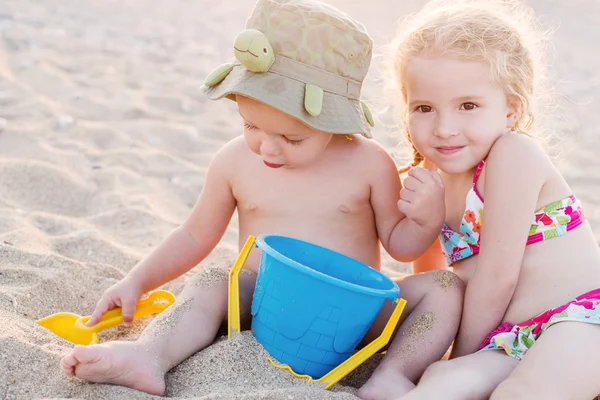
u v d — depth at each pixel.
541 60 2.39
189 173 3.94
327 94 1.98
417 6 8.76
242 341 1.99
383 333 1.98
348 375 2.11
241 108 1.99
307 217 2.23
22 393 1.79
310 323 1.89
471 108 2.10
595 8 9.09
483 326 2.04
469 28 2.09
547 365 1.78
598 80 6.25
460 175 2.25
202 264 2.89
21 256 2.61
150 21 7.69
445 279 2.12
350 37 2.01
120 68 5.76
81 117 4.58
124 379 1.85
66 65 5.62
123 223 3.27
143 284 2.32
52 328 2.18
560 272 2.05
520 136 2.10
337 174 2.22
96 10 7.85
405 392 1.89
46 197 3.42
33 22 6.83
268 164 2.06
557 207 2.08
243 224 2.32
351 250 2.25
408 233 2.22
